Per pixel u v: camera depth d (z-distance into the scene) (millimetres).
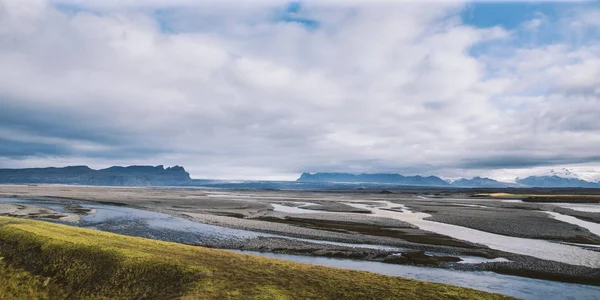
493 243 46219
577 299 25547
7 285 21328
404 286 21609
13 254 24672
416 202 141125
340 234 52000
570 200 141750
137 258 23641
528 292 27016
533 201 146000
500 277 31062
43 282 21734
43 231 29062
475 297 20031
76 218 67938
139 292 20547
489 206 115062
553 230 57000
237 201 128875
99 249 24703
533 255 39500
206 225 59562
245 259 26984
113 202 111000
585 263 35906
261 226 58844
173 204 108062
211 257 26594
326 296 19688
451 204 126875
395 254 39625
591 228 61719
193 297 18891
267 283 21391
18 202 106625
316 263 35469
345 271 25016
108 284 21312
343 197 192750
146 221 64312
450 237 50312
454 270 33250
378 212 90375
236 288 20344
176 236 48750
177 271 22344
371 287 21234
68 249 24688
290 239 47531
